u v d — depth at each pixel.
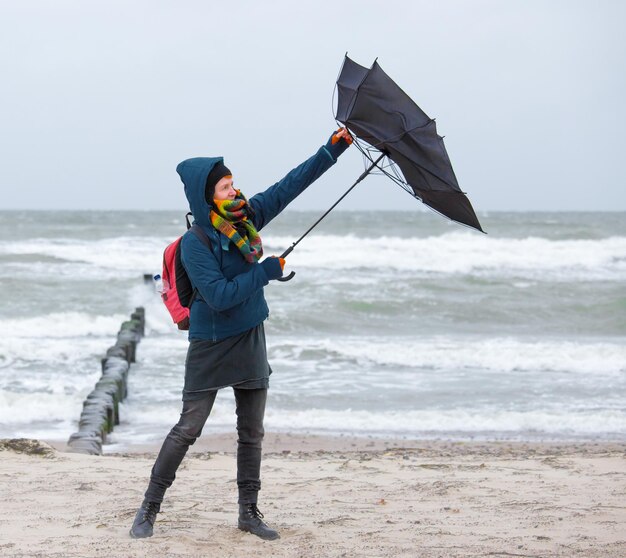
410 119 5.13
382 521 6.12
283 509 6.66
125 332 22.38
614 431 14.38
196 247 4.98
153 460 9.57
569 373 19.56
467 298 32.28
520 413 15.38
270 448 12.90
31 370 19.36
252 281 4.95
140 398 16.81
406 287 34.50
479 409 15.95
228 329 5.10
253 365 5.20
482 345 23.00
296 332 26.34
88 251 44.47
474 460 10.06
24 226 64.19
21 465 8.70
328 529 5.79
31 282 33.62
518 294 33.78
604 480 8.24
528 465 9.48
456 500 7.10
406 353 21.30
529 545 5.31
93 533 5.53
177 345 22.88
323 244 48.00
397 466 9.39
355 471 9.01
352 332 26.48
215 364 5.15
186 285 5.20
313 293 32.44
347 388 17.78
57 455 9.35
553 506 6.74
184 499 6.93
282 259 5.07
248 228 5.06
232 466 9.38
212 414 15.36
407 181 5.21
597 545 5.30
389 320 28.53
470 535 5.63
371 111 5.15
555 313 30.02
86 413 13.81
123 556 4.91
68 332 25.17
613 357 20.95
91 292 31.94
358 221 77.31
